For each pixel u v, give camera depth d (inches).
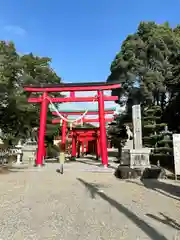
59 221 194.4
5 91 670.5
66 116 1016.2
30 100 730.8
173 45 1050.7
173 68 891.4
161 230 172.2
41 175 520.7
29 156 870.4
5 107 744.3
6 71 666.8
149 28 1130.7
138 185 388.8
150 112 867.4
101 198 284.7
